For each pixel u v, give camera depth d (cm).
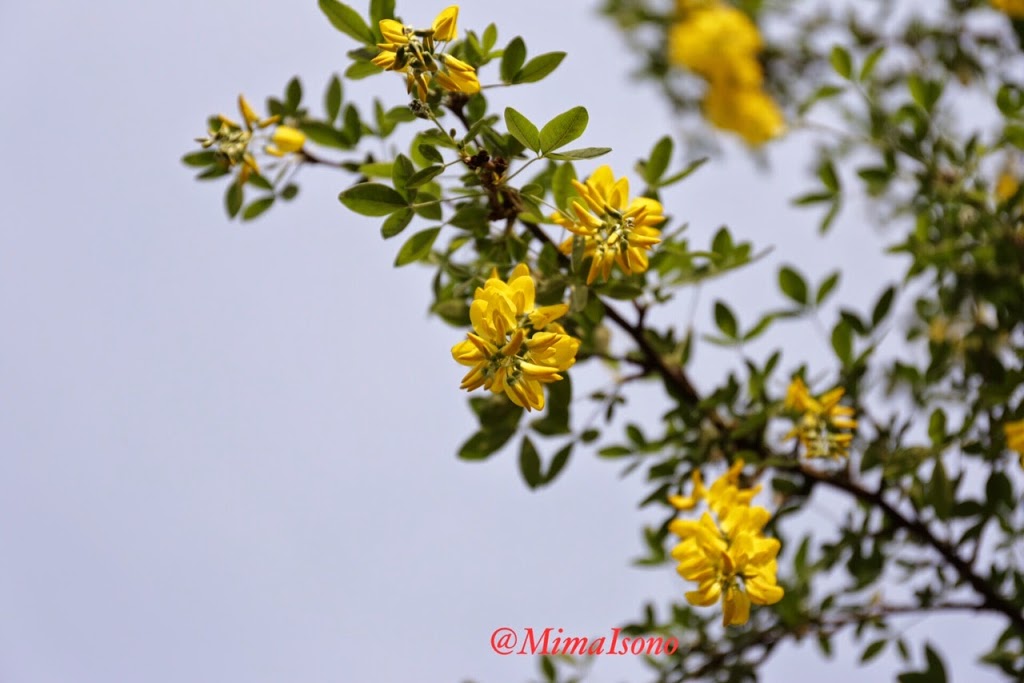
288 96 119
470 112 112
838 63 130
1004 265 124
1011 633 123
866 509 123
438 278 117
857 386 122
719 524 114
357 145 120
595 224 108
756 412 121
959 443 118
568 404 118
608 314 117
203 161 118
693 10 154
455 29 107
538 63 110
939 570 124
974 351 124
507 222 111
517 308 106
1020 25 132
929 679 121
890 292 123
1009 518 123
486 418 118
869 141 129
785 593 124
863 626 125
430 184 115
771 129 147
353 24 112
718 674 125
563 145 107
